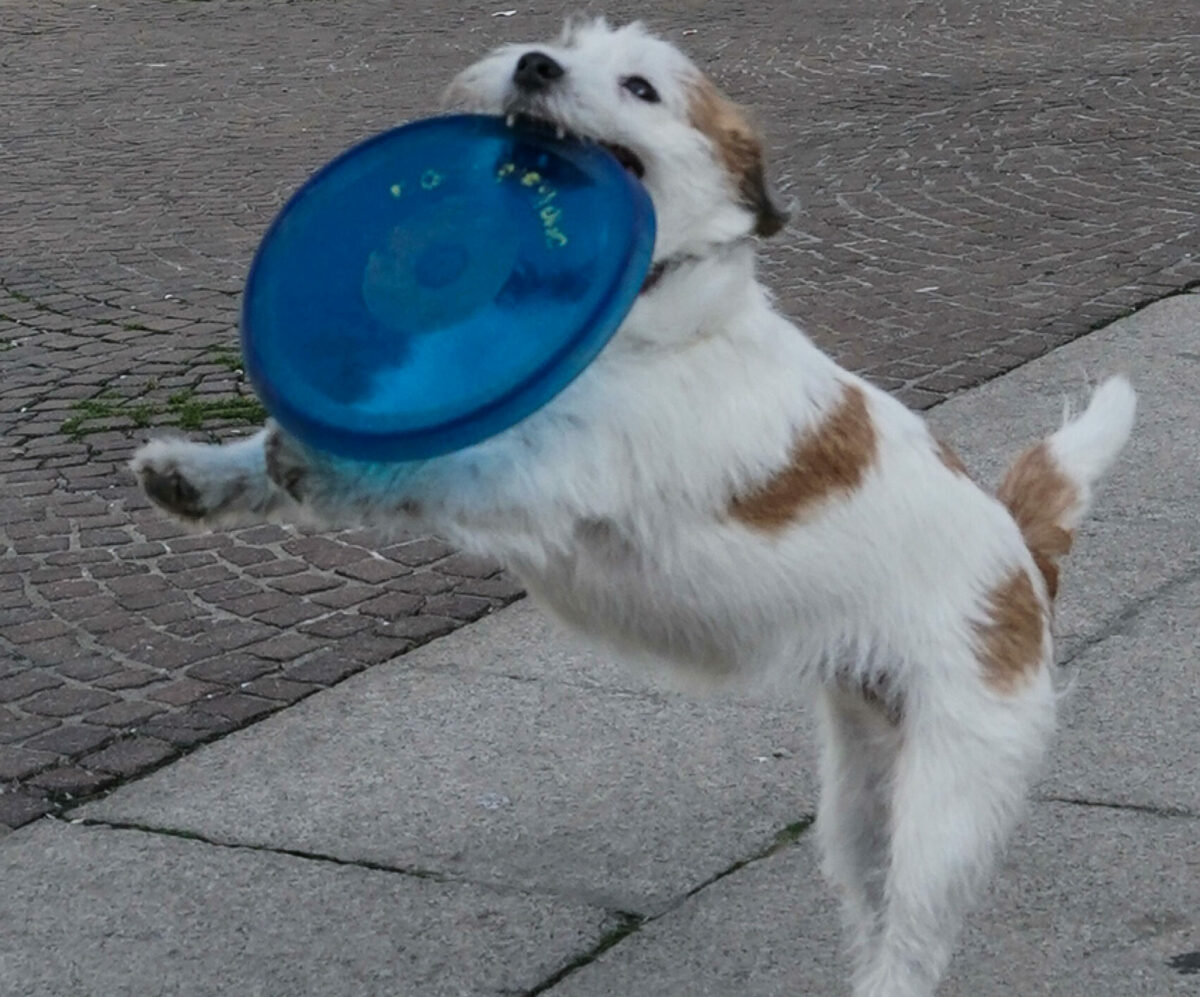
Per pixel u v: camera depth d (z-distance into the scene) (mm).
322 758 6586
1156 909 5469
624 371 4594
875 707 5117
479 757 6578
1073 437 5715
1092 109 16859
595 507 4578
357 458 4359
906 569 4902
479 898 5684
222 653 7430
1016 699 4930
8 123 18266
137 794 6352
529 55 4723
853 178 14820
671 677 5223
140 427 10062
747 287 4840
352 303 4668
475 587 8047
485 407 4277
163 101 19125
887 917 4859
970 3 23016
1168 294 11477
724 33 21625
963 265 12375
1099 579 7770
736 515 4727
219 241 13805
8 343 11586
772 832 6031
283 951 5418
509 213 4672
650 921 5555
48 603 7945
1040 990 5105
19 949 5434
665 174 4707
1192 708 6664
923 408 9750
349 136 17094
